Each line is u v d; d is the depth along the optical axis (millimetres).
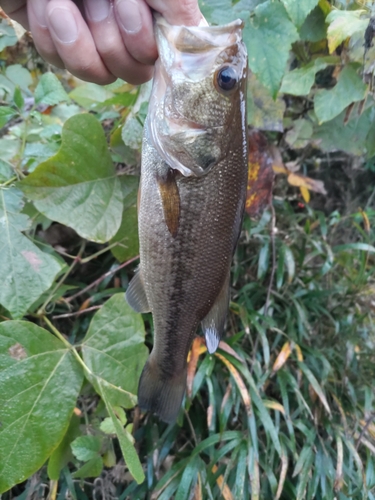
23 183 247
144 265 222
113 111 337
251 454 305
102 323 266
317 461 329
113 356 265
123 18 173
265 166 342
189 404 311
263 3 253
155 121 193
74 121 249
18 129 302
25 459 227
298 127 381
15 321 231
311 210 447
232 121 202
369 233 468
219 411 332
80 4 178
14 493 295
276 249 399
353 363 395
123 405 264
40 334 242
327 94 311
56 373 244
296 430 357
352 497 336
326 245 424
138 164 313
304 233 419
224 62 191
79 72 183
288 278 390
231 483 316
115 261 354
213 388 334
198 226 211
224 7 257
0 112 261
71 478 283
